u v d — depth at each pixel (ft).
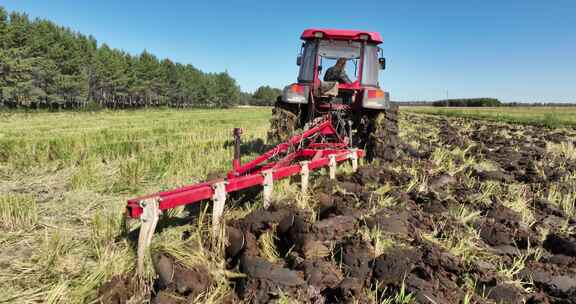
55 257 7.91
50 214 10.74
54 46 142.41
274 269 7.19
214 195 8.36
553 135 43.06
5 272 7.50
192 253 7.76
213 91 292.81
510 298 6.95
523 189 14.73
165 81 237.04
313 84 20.54
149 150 22.53
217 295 6.93
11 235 9.10
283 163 13.21
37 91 126.62
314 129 17.03
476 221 10.61
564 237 9.57
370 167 14.92
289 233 8.65
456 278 7.59
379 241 8.34
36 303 6.61
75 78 147.95
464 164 19.04
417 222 10.23
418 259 7.83
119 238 8.78
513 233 10.07
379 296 6.94
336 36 19.97
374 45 20.51
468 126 57.41
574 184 15.70
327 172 15.43
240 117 85.10
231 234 8.24
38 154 18.81
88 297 6.79
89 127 45.80
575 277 7.84
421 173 16.10
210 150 22.33
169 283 6.71
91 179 14.46
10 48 114.11
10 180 14.74
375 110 19.42
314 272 7.27
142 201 7.02
